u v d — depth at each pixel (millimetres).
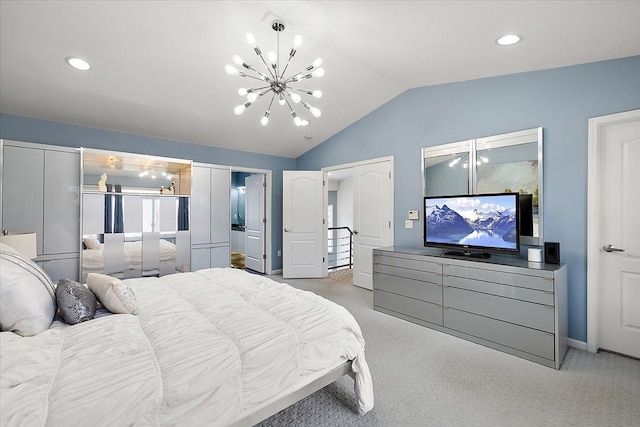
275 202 5816
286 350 1465
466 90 3438
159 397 1089
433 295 3076
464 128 3451
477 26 2221
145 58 2826
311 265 5422
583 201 2629
